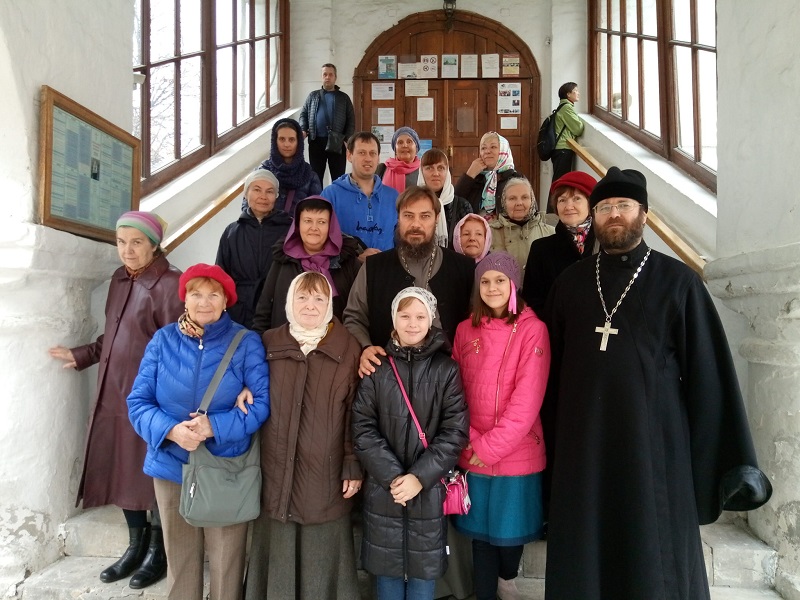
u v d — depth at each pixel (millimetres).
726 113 2311
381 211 2812
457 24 5766
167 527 1816
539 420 1922
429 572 1712
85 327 2379
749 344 2102
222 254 2660
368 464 1730
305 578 1804
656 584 1519
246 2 4918
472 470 1865
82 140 2324
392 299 2092
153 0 3480
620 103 4691
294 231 2242
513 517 1815
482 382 1866
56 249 2107
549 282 2283
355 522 2166
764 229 2062
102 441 2121
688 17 3410
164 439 1751
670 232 2688
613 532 1602
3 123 2037
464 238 2486
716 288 2268
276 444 1808
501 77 5738
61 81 2234
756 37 2104
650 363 1624
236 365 1832
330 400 1818
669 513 1570
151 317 2127
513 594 1957
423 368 1787
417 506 1728
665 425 1611
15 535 2092
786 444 1957
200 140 4121
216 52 4340
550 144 4969
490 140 3693
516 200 2902
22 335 2127
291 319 1854
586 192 2240
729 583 2021
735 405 1605
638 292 1688
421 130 5797
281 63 5676
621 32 4648
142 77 3170
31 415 2145
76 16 2324
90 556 2238
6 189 2072
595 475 1619
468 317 2039
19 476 2105
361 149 2775
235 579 1830
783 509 1964
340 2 5840
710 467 1614
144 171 3338
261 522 1862
